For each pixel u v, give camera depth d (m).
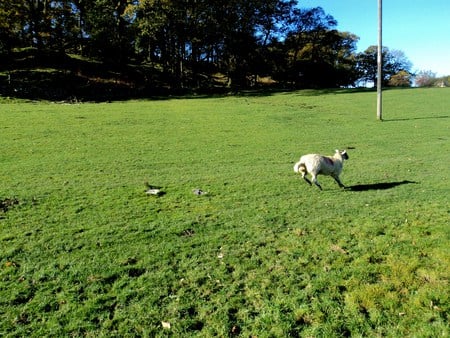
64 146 25.91
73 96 57.16
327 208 13.93
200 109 45.44
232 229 11.94
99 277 8.95
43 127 31.89
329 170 16.14
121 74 70.50
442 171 19.98
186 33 71.12
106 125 33.94
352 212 13.38
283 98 57.66
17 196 15.31
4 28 66.62
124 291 8.36
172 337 6.96
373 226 11.85
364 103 50.06
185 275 9.08
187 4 69.56
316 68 87.69
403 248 10.18
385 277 8.72
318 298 8.00
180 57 74.62
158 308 7.79
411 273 8.81
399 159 23.16
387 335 6.87
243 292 8.34
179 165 21.73
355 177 18.92
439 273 8.76
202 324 7.34
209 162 22.50
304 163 16.16
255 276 8.99
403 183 17.50
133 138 29.17
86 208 14.12
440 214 12.84
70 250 10.48
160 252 10.28
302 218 12.86
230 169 20.83
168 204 14.66
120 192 16.23
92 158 22.98
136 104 49.88
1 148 24.59
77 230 11.88
